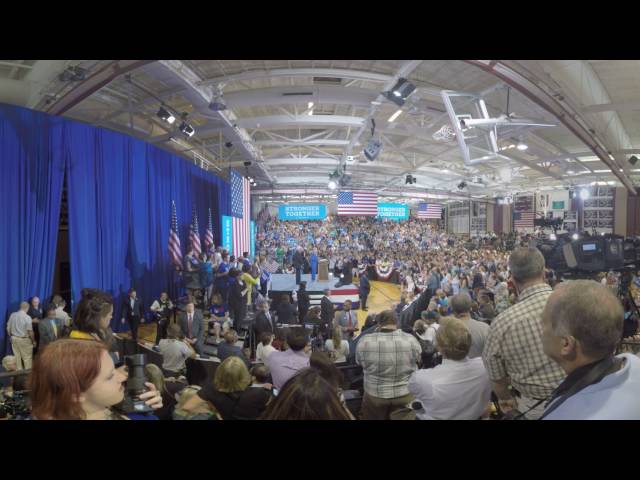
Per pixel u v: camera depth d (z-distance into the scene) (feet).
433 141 45.21
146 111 33.81
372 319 18.74
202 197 44.60
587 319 3.05
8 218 19.85
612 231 76.74
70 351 3.43
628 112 34.73
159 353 16.92
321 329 23.48
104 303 8.51
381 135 47.85
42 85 22.79
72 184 23.45
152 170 31.94
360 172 69.77
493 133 26.78
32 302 20.45
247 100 30.19
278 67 26.48
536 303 5.52
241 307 28.60
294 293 38.96
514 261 5.89
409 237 106.93
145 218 30.71
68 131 23.17
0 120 19.52
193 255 34.42
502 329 5.61
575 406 3.02
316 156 64.49
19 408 8.62
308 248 76.43
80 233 23.95
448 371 6.24
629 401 2.84
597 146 36.24
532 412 5.47
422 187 87.56
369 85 32.48
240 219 52.85
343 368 12.68
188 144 47.73
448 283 38.63
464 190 89.10
